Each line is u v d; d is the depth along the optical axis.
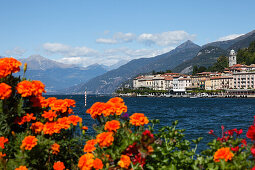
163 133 6.81
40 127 6.30
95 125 6.73
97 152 6.05
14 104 6.34
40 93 6.55
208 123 46.22
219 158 5.28
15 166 5.59
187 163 6.13
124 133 6.30
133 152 5.80
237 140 5.98
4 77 6.24
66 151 6.87
